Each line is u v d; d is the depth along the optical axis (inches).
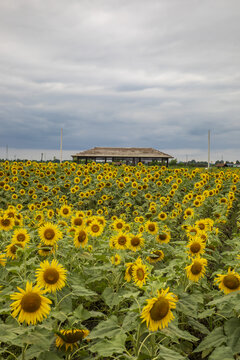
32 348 135.6
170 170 1001.5
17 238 259.0
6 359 153.3
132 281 221.0
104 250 270.2
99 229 289.7
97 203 643.5
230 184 792.9
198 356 187.6
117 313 209.2
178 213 502.6
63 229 307.1
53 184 792.9
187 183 834.2
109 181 730.2
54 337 151.6
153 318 125.6
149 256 268.1
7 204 645.3
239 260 250.1
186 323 193.6
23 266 204.7
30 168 936.3
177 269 223.3
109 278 233.8
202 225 324.8
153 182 772.0
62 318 146.9
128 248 257.9
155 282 146.4
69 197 729.0
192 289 228.1
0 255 208.2
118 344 134.9
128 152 1989.4
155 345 145.9
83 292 169.5
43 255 257.4
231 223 533.0
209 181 874.8
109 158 1953.7
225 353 136.1
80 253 247.0
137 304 139.3
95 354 176.6
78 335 145.9
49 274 157.5
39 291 135.1
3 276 215.5
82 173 820.6
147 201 647.1
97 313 179.5
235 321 157.3
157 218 453.7
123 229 314.2
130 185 716.7
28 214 495.2
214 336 155.9
